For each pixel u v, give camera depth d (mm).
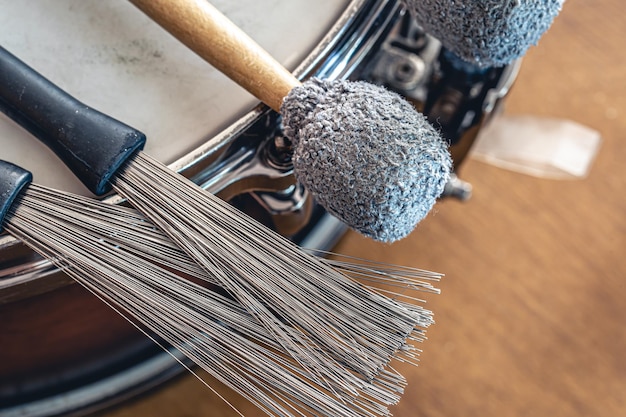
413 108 432
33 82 446
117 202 449
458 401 622
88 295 479
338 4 480
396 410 619
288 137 445
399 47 572
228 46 443
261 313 439
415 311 440
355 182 416
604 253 656
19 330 489
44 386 568
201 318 443
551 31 707
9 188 437
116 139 438
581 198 668
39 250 441
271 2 480
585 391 625
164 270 448
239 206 487
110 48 474
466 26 435
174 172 443
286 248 443
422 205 424
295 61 467
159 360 582
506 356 631
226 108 462
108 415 612
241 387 442
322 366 434
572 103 692
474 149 676
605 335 637
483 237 659
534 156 672
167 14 443
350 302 438
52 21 477
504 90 546
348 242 653
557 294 646
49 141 447
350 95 427
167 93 466
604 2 711
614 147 681
